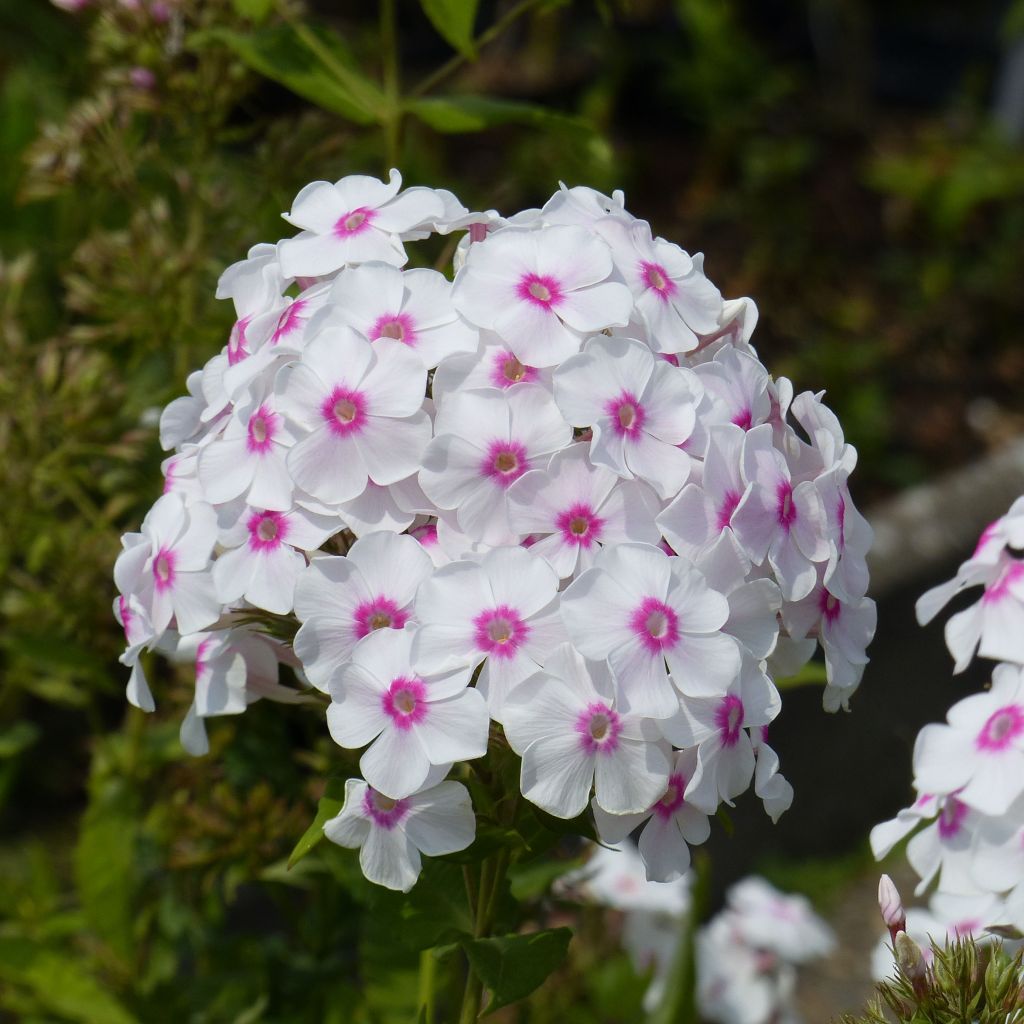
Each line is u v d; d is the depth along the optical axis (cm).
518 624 50
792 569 52
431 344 52
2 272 73
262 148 69
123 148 70
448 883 56
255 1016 67
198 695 55
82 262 70
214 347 70
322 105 67
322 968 67
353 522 52
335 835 52
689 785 50
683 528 51
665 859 52
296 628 54
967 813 54
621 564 50
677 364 53
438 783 51
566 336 52
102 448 69
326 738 66
